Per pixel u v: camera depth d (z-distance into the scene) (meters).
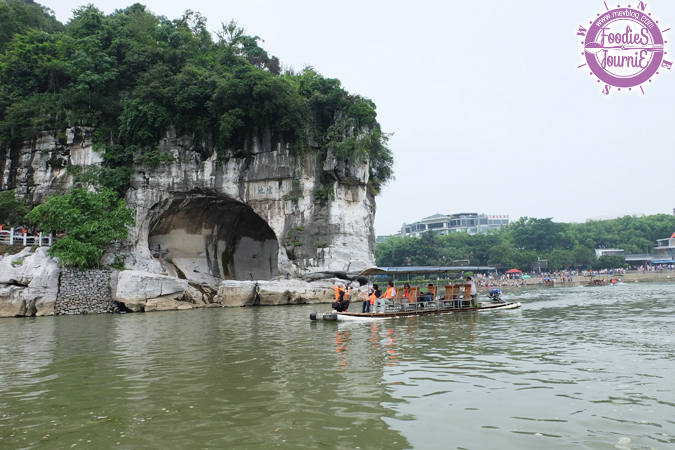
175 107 35.91
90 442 5.92
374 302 20.31
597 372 8.97
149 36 39.16
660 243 98.38
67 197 30.23
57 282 27.38
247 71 35.41
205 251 40.22
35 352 12.83
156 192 35.53
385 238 150.25
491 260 82.31
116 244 33.12
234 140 36.38
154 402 7.59
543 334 14.25
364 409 6.99
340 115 37.41
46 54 38.50
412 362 10.26
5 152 36.38
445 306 22.14
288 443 5.74
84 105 35.94
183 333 16.48
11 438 6.10
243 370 9.81
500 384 8.23
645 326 15.70
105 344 14.16
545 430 6.00
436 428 6.15
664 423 6.12
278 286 32.09
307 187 36.09
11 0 45.06
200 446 5.72
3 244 29.16
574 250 83.88
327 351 11.85
